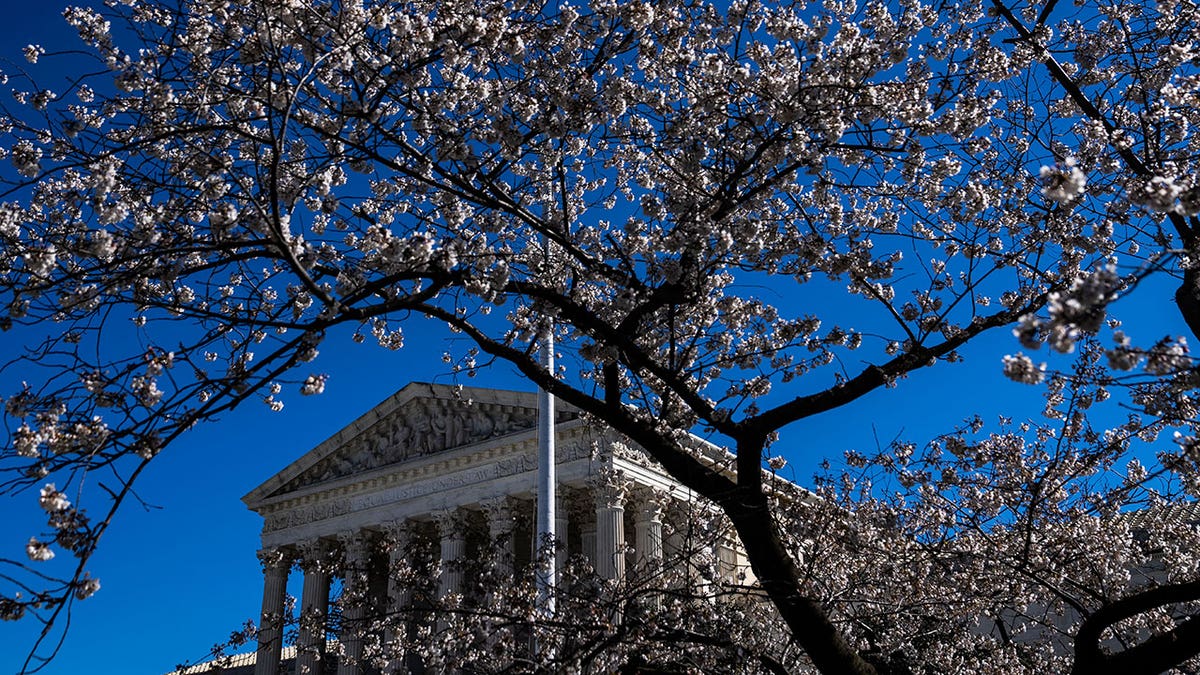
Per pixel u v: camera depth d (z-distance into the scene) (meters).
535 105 9.32
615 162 12.15
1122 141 9.26
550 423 21.20
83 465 6.27
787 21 9.44
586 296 11.04
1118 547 14.16
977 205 10.24
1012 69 10.70
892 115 9.20
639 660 8.98
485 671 10.07
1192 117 10.21
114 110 9.22
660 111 10.20
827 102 8.81
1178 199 5.12
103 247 7.06
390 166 8.45
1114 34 10.30
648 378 11.16
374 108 8.44
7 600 5.66
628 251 10.31
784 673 8.93
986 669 12.88
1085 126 11.21
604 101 9.59
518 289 8.83
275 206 6.73
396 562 13.43
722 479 8.73
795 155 9.12
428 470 49.47
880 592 12.37
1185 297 8.09
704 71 9.52
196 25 8.80
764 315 11.44
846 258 9.42
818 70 9.43
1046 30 10.46
